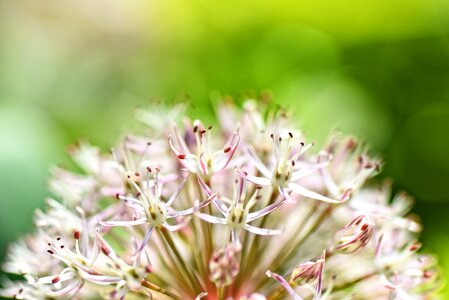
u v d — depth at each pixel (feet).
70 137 1.04
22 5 1.43
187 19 1.11
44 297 0.73
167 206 0.69
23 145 0.92
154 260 0.74
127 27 1.39
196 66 1.09
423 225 0.97
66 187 0.78
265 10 1.05
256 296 0.70
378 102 1.02
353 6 1.01
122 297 0.68
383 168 0.99
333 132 0.79
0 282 0.84
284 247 0.75
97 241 0.69
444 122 1.01
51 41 1.41
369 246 0.74
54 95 1.24
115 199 0.76
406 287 0.75
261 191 0.74
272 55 1.06
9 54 1.30
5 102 1.06
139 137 0.78
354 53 1.04
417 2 0.99
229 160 0.71
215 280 0.68
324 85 1.03
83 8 1.45
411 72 1.03
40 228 0.76
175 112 0.82
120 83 1.23
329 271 0.74
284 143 0.71
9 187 0.89
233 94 1.05
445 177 0.99
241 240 0.72
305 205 0.76
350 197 0.75
